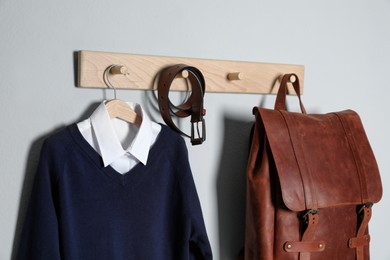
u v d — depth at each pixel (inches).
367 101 53.4
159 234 39.2
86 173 36.5
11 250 37.3
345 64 51.8
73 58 38.4
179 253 39.7
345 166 42.8
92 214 36.5
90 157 36.5
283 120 41.5
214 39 44.3
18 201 37.3
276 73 46.4
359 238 43.3
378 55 53.7
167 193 40.2
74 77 38.5
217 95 44.9
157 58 40.4
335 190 41.4
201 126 44.4
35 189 35.2
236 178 46.2
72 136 36.3
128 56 39.2
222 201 45.6
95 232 36.6
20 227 37.4
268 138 40.2
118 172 37.5
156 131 40.0
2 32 36.0
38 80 37.4
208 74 42.8
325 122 43.8
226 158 45.6
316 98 50.4
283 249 40.3
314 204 40.3
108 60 38.4
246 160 46.6
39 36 37.2
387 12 54.0
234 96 45.7
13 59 36.5
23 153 37.3
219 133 45.2
